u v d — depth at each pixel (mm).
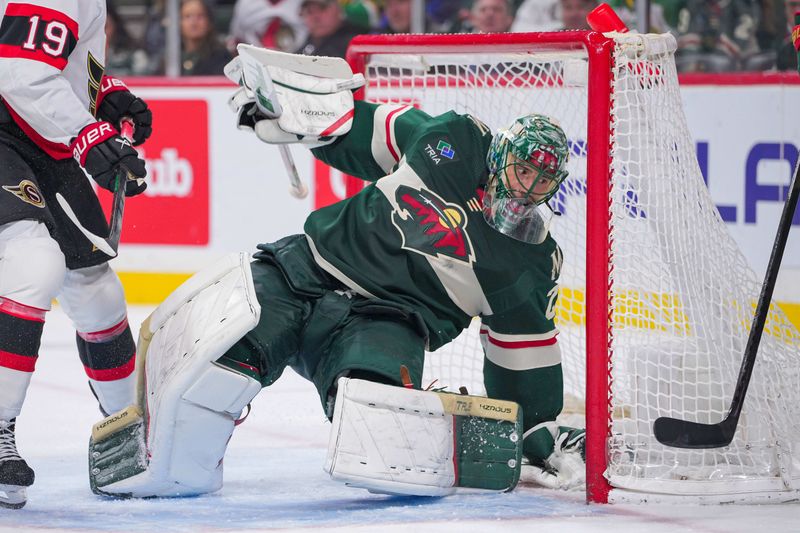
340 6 22281
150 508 8156
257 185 20688
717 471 8508
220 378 7809
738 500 8203
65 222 8766
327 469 7648
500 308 8578
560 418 10438
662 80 8805
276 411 12711
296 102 8984
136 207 21312
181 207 21109
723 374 8930
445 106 11469
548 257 8602
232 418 8109
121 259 21500
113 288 9172
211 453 8227
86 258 8883
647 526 7480
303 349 8578
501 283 8477
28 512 8008
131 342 9578
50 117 8062
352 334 8258
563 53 8523
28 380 8094
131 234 21422
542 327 8766
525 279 8516
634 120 8570
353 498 8570
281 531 7391
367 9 22203
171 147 21094
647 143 8688
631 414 9195
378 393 7773
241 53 8602
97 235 8930
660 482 8211
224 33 22984
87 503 8359
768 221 17125
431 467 7949
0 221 7969
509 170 8195
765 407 8828
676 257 8836
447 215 8492
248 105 9062
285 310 8438
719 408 9047
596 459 8172
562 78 11266
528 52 8719
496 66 11633
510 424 8227
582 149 12945
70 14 8195
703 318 8867
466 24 21641
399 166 8820
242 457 10414
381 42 9812
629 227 8758
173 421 7910
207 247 21031
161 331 8242
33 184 8258
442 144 8664
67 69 8727
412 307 8398
